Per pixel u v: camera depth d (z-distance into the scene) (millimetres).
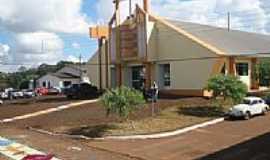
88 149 24000
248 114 33500
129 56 51156
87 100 47781
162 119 32844
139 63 51875
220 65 43656
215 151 23031
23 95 66375
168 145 25250
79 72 89938
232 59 44750
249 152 22312
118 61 52531
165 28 48938
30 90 70062
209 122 32031
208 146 24438
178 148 24281
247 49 49750
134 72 53656
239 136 26797
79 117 36094
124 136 28156
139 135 28328
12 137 28469
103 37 58250
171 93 48375
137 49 50188
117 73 54469
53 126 33062
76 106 43219
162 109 36812
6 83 112250
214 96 36781
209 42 47625
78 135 29078
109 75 57000
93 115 36469
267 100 38219
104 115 35938
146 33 49406
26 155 21844
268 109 36688
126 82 53969
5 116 40594
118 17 52781
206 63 44688
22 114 40906
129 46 51219
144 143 26062
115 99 30359
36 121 36312
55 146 24719
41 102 49562
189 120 32562
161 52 49438
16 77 116375
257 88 50125
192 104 38844
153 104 37438
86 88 52000
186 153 22953
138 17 50344
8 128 33781
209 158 21500
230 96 35719
